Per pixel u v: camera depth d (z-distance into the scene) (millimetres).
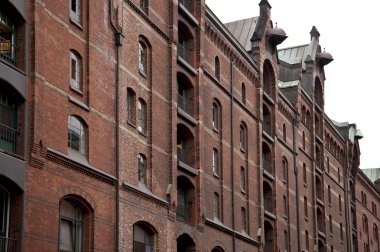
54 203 27500
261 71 50562
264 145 51688
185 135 40312
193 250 39094
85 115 30125
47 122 27578
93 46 31188
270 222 50969
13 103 26547
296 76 60625
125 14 34094
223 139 44344
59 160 27984
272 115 53031
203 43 41938
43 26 27812
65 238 28594
